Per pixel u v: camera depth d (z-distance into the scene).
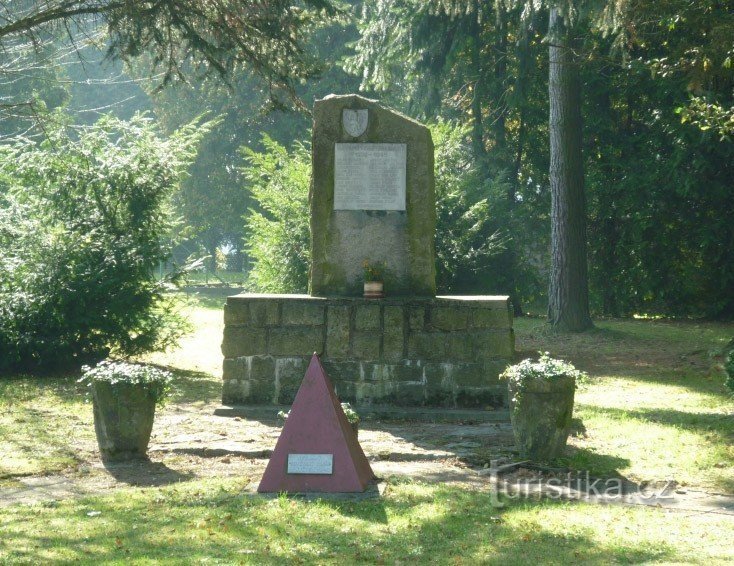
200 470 9.11
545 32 28.23
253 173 24.38
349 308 12.65
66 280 16.52
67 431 11.03
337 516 7.19
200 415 12.37
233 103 43.75
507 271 30.50
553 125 24.33
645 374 17.58
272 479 8.04
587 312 24.39
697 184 28.28
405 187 12.96
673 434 10.92
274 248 22.81
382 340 12.58
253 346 12.73
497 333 12.45
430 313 12.55
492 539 6.61
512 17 28.50
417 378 12.52
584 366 19.02
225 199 46.66
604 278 33.25
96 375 9.52
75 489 8.34
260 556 6.12
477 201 28.02
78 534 6.69
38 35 18.19
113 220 17.83
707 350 20.69
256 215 23.80
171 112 45.94
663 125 28.78
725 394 14.57
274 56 17.09
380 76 28.95
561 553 6.27
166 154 18.48
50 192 17.78
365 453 9.76
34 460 9.41
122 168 17.89
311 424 8.15
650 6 16.39
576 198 24.27
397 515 7.25
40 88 38.06
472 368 12.45
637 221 30.73
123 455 9.51
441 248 25.80
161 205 18.75
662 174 29.19
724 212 30.03
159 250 17.23
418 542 6.53
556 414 9.38
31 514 7.32
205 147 45.66
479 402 12.42
